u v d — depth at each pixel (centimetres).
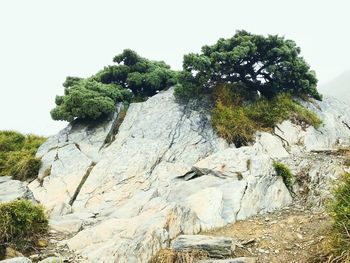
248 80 1748
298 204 1113
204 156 1457
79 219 1168
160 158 1464
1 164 1708
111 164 1477
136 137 1595
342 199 819
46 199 1395
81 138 1686
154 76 1942
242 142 1499
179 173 1378
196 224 972
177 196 1170
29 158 1617
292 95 1764
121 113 1809
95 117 1719
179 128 1593
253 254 861
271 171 1200
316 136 1577
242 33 1770
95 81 1914
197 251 825
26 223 985
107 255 870
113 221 1036
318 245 832
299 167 1278
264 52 1683
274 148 1451
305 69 1698
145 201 1175
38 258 917
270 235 936
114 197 1327
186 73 1678
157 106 1766
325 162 1256
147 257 832
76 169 1513
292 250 859
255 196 1105
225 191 1113
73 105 1731
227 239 856
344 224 742
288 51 1636
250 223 1012
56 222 1123
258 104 1642
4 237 948
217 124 1552
